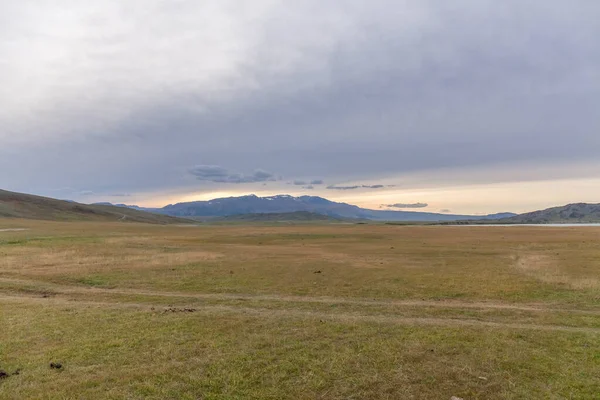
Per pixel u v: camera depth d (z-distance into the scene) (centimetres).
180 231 9300
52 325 1413
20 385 952
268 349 1205
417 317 1614
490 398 916
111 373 1023
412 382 991
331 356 1152
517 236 7081
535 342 1280
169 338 1292
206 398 903
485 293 2108
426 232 8831
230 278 2552
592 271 2811
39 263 3100
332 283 2397
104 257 3569
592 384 988
